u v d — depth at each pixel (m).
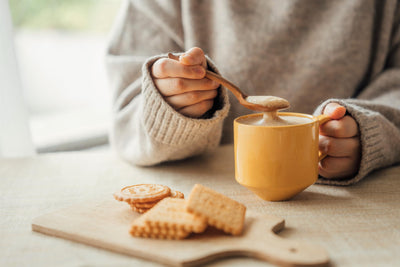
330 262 0.40
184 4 0.83
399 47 0.80
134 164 0.69
